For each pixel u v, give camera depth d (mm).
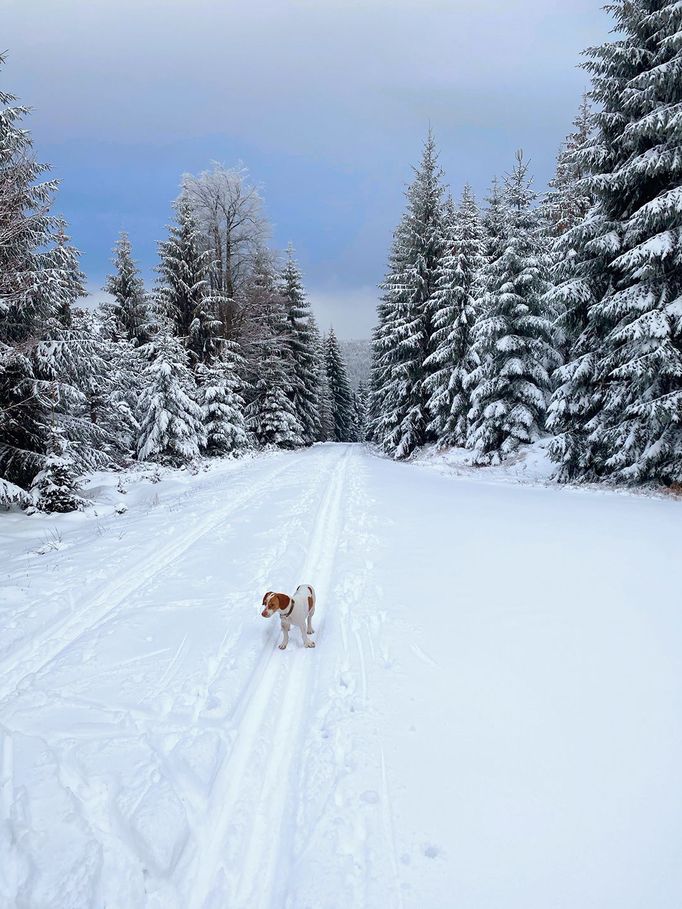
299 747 3539
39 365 12180
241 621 5547
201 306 25547
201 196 28562
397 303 26609
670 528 8203
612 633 4641
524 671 4133
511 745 3281
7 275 11453
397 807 2865
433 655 4520
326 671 4449
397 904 2297
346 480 15727
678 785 2857
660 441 11680
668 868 2346
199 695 4199
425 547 7742
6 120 11477
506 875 2379
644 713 3500
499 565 6688
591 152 13055
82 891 2430
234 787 3217
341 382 59688
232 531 9414
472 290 22531
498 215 23234
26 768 3287
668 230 11367
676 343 11812
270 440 31141
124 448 21672
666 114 10922
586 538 7738
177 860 2670
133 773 3242
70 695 4180
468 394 22125
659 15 11383
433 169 25781
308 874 2529
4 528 10359
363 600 5906
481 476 17594
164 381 20531
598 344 14016
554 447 14336
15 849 2658
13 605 6062
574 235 13562
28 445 12891
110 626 5422
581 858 2432
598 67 12656
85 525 10859
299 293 36281
